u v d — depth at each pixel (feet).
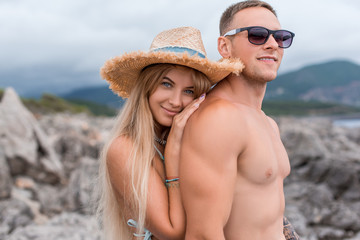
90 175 33.22
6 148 41.52
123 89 7.68
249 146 5.65
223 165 5.22
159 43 6.57
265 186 5.87
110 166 6.33
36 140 46.50
